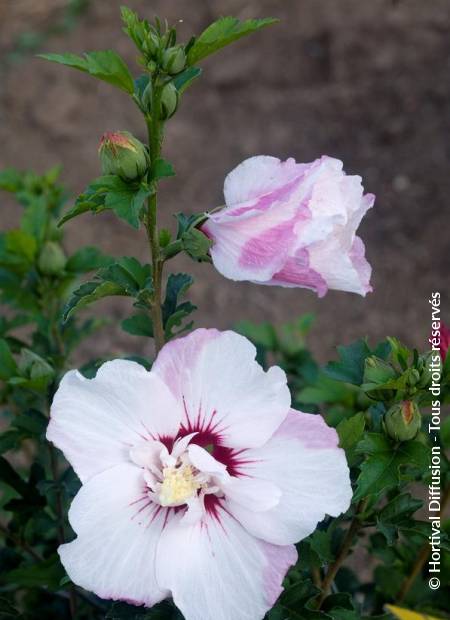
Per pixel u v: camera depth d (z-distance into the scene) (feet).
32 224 2.57
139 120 5.10
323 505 1.74
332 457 1.75
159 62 1.79
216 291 4.36
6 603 2.18
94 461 1.76
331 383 2.39
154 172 1.80
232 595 1.74
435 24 5.33
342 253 1.77
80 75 5.29
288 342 2.75
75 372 1.72
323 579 2.22
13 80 5.30
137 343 4.18
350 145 4.86
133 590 1.73
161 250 1.88
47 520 2.24
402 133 4.87
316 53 5.33
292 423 1.76
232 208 1.79
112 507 1.74
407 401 1.87
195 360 1.74
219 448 1.79
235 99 5.18
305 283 1.80
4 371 2.15
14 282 2.55
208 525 1.77
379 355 2.02
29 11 5.74
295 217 1.76
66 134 5.05
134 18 1.80
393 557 2.34
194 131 5.02
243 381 1.74
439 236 4.45
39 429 2.18
